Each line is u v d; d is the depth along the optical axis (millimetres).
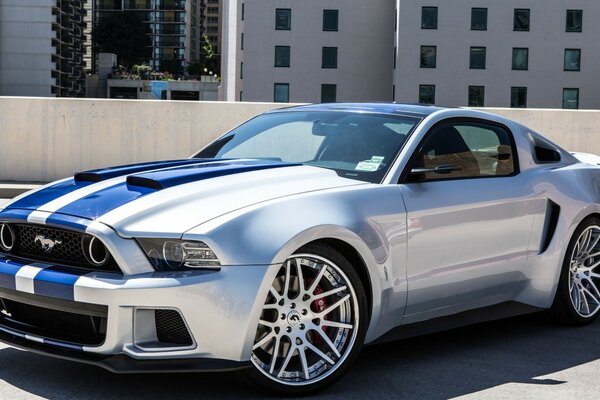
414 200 3773
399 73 68188
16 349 4027
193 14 197875
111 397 3305
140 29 173500
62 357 3205
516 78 68438
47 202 3465
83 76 146875
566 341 4504
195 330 3070
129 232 3117
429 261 3818
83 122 13289
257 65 74000
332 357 3479
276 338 3311
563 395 3523
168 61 180000
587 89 68375
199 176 3557
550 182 4535
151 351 3057
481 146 4312
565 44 68375
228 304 3090
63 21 129875
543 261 4473
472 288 4082
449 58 68062
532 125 13117
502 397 3471
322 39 73750
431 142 4039
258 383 3270
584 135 13156
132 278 3059
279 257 3195
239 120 13289
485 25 68125
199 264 3100
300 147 4148
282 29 73688
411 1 67812
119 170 3805
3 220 3459
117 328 3047
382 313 3664
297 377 3383
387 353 4152
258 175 3586
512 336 4590
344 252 3553
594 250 4910
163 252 3107
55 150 13312
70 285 3104
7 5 119375
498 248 4176
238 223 3180
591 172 4887
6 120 13289
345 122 4242
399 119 4168
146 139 13289
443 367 3912
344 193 3559
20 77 119312
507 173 4379
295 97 74000
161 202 3275
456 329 4734
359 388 3545
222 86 94312
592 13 68188
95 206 3312
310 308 3422
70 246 3268
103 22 173500
